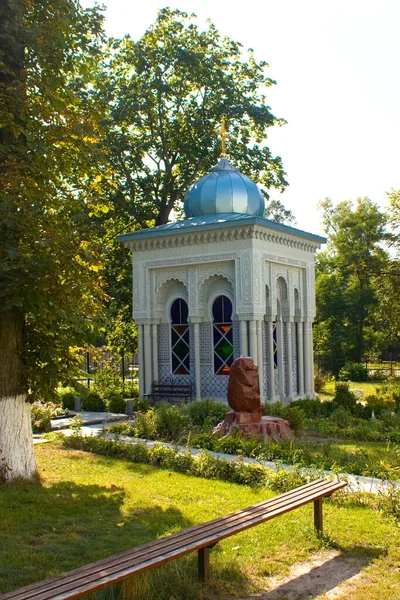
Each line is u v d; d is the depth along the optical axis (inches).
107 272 1077.1
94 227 416.2
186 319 845.8
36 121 386.3
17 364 385.4
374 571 243.3
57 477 406.0
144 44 1065.5
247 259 762.8
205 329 822.5
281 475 376.8
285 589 228.2
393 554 260.1
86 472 424.2
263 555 259.6
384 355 1915.6
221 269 796.6
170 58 1032.2
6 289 336.2
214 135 1068.5
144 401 797.9
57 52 384.2
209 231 786.2
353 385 1341.0
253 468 396.5
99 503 341.7
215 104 1062.4
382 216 1865.2
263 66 1128.8
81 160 419.5
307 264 900.6
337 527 294.2
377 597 218.1
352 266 1166.3
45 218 369.4
